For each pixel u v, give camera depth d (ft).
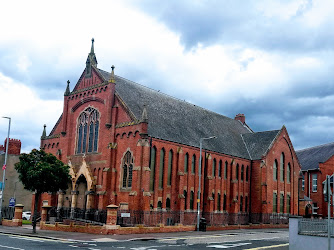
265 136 228.63
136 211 143.54
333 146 285.84
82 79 184.55
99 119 168.96
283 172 226.99
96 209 158.30
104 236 114.52
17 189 236.22
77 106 182.91
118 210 148.36
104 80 170.60
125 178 154.92
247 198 210.18
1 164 234.17
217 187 190.19
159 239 112.98
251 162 215.31
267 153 212.84
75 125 182.09
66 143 182.39
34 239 103.35
